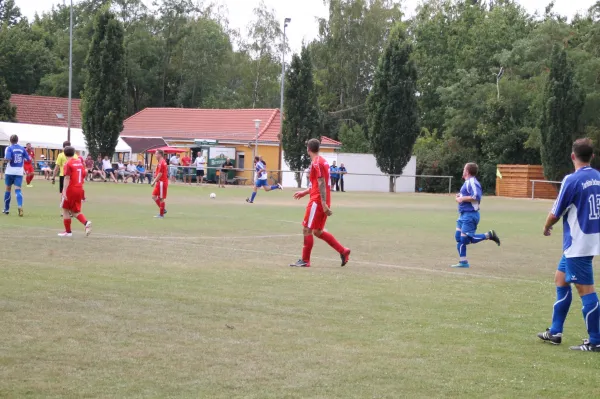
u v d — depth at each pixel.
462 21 67.81
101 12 50.19
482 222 24.84
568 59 47.62
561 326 7.36
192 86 83.50
